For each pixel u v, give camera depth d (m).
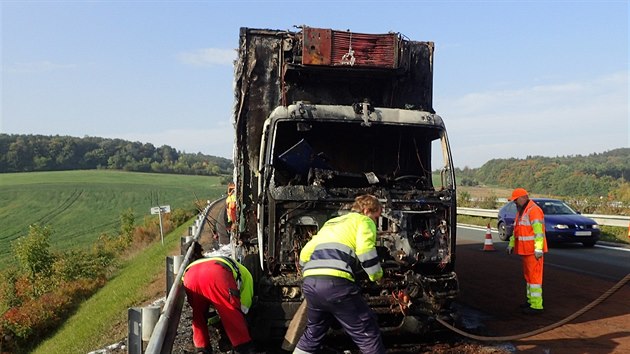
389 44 7.28
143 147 141.62
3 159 115.94
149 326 5.95
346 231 4.89
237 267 5.55
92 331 10.88
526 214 8.27
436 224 6.57
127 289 14.52
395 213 6.35
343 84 7.65
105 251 31.30
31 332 15.30
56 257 24.64
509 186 61.44
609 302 8.77
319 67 7.17
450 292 6.45
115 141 141.12
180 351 6.71
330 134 7.30
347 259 4.80
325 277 4.72
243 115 7.42
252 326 6.17
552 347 6.48
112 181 92.69
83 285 19.73
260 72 7.46
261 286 6.21
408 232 6.41
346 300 4.71
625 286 10.02
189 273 5.48
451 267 6.59
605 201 25.41
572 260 13.18
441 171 6.97
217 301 5.30
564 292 9.55
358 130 7.16
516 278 11.12
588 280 10.57
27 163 118.50
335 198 6.31
